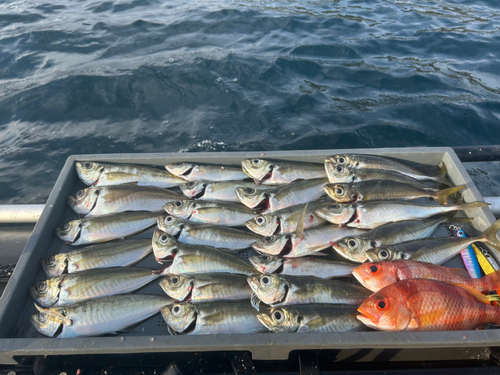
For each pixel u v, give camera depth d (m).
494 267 0.74
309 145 1.43
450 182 0.90
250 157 0.92
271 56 2.00
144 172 0.92
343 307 0.67
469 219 0.82
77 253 0.76
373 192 0.86
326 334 0.59
